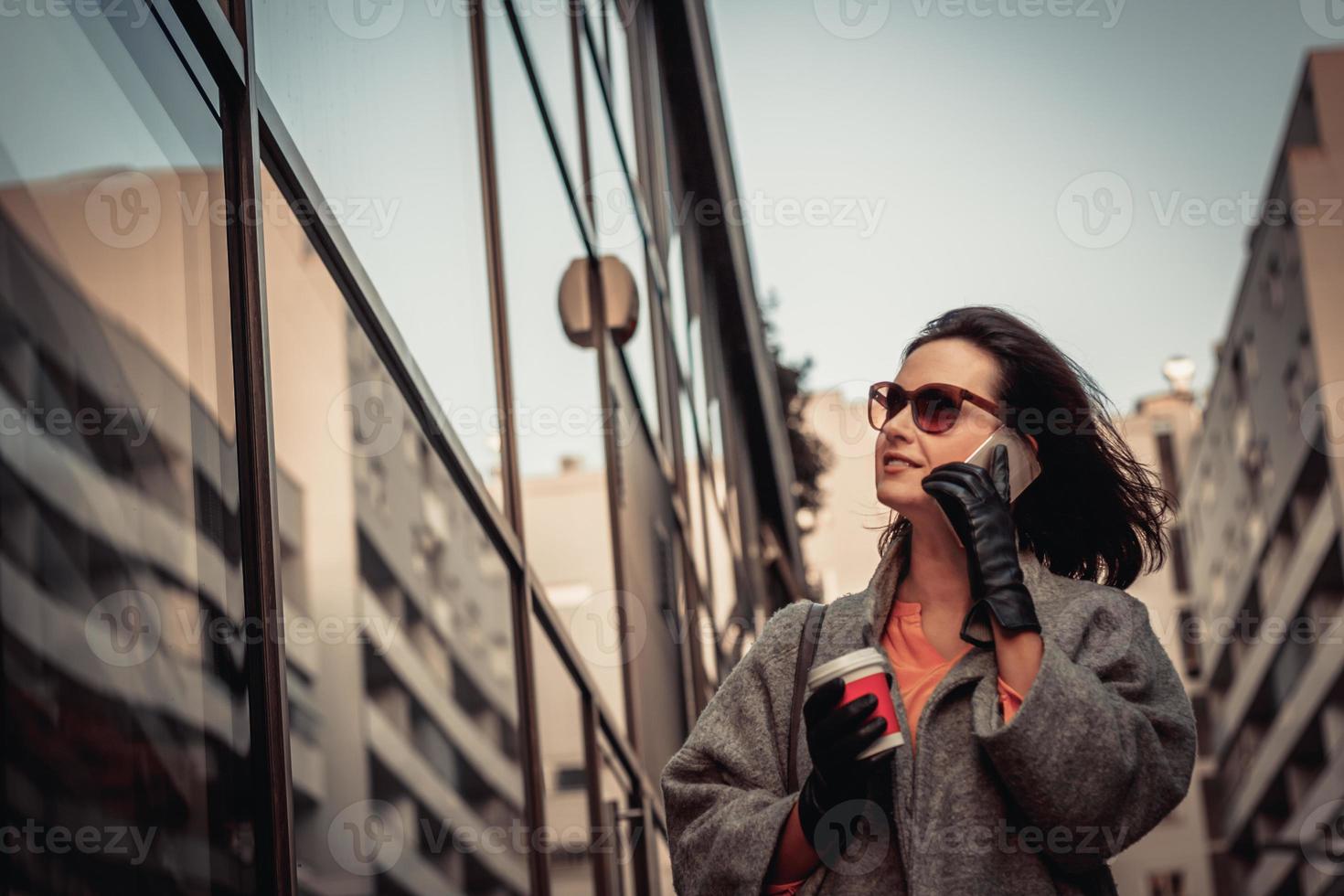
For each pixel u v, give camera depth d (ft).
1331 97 120.78
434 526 11.21
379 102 10.41
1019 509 6.08
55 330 4.90
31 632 4.52
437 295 11.52
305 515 11.31
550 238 16.47
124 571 5.25
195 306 6.23
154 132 6.01
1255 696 144.77
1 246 4.59
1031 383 5.69
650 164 29.17
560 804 13.89
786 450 46.42
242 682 6.27
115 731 5.07
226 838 5.95
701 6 34.04
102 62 5.58
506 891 11.80
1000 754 4.87
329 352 9.25
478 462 12.28
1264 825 143.84
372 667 11.62
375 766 11.59
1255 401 142.20
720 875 5.21
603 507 17.79
